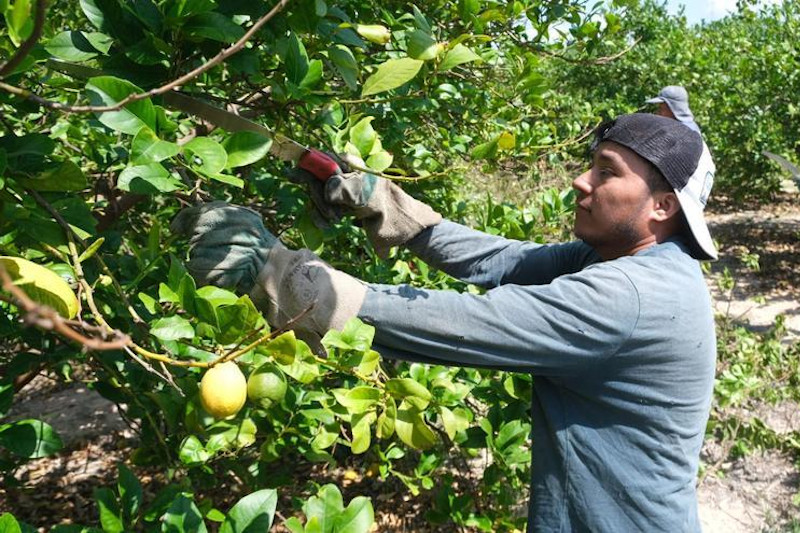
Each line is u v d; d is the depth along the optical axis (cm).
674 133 151
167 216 281
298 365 127
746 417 474
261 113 212
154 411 214
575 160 732
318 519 133
